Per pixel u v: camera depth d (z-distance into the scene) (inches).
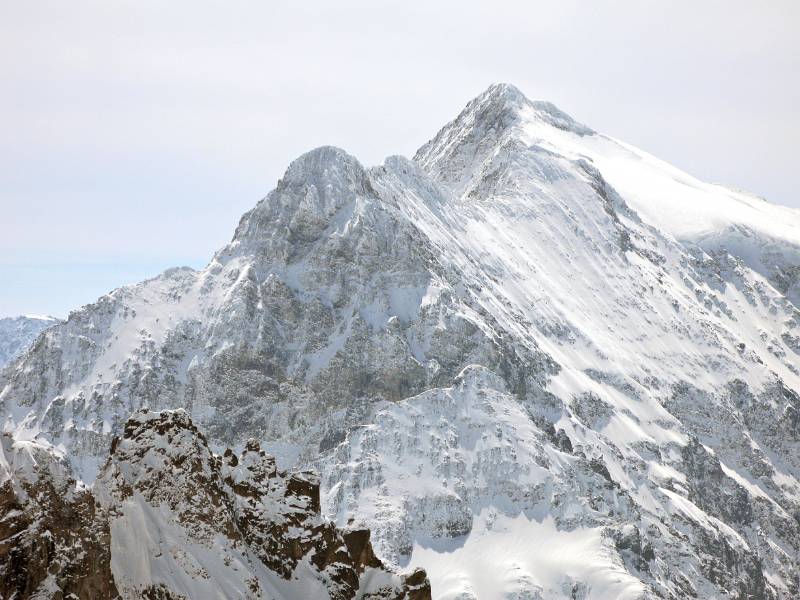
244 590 1724.9
